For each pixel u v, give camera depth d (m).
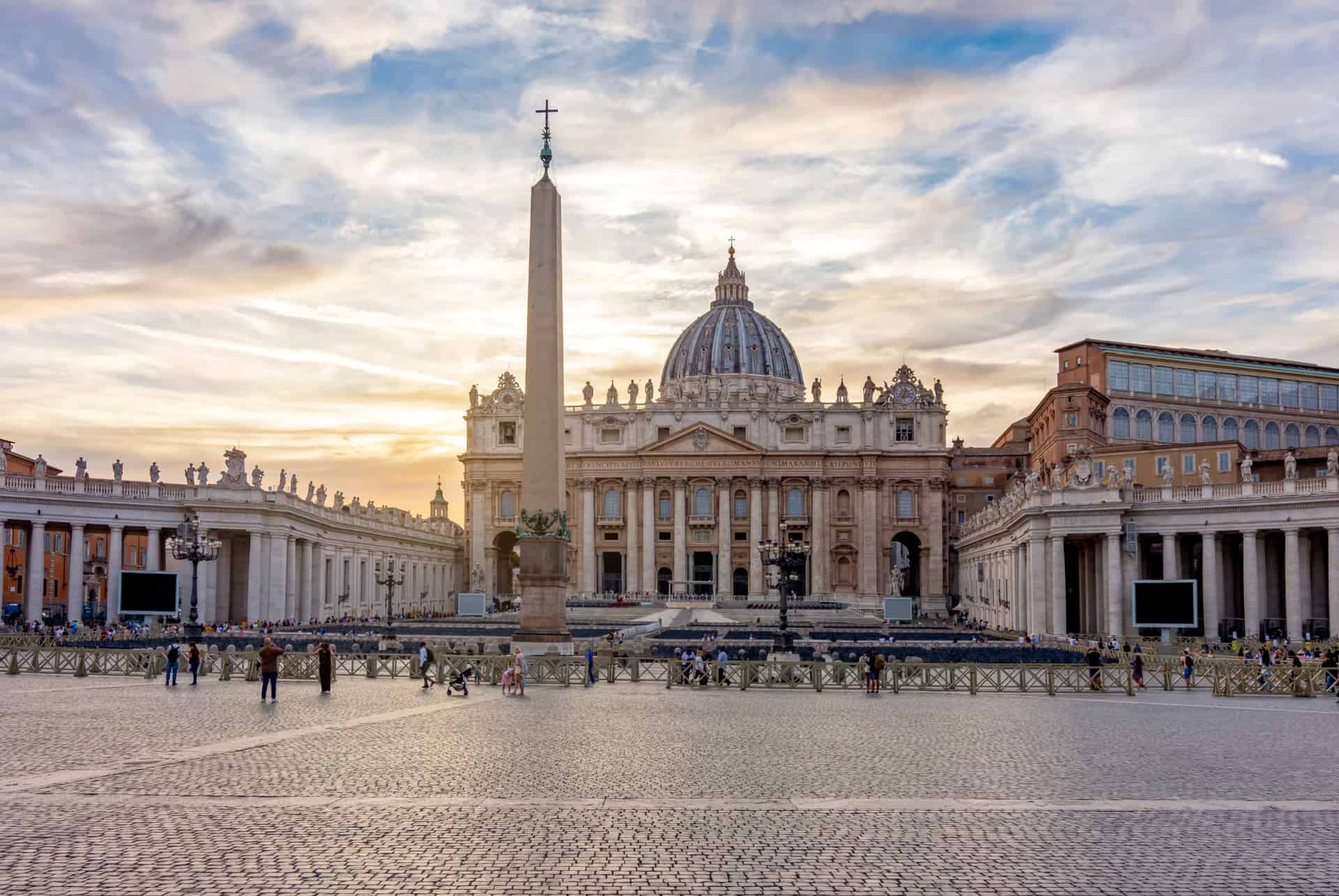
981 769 23.14
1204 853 16.39
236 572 94.12
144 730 27.09
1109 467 84.81
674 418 155.00
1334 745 27.06
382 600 123.12
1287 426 137.00
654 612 113.56
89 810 18.11
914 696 40.59
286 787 20.09
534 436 50.72
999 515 103.31
